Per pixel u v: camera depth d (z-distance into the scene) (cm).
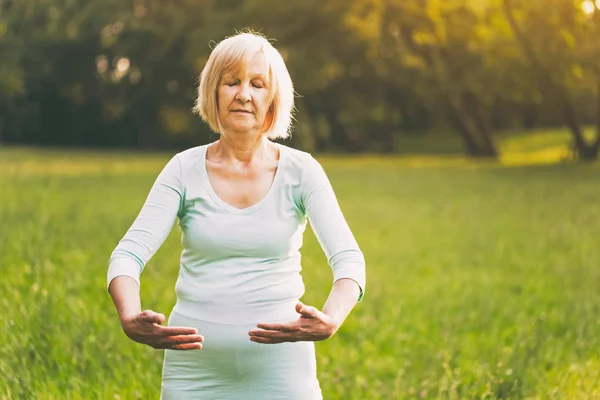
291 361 331
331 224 339
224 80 336
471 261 1306
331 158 4566
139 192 2209
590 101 4775
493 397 539
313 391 335
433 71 4403
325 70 4738
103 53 5691
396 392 599
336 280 332
